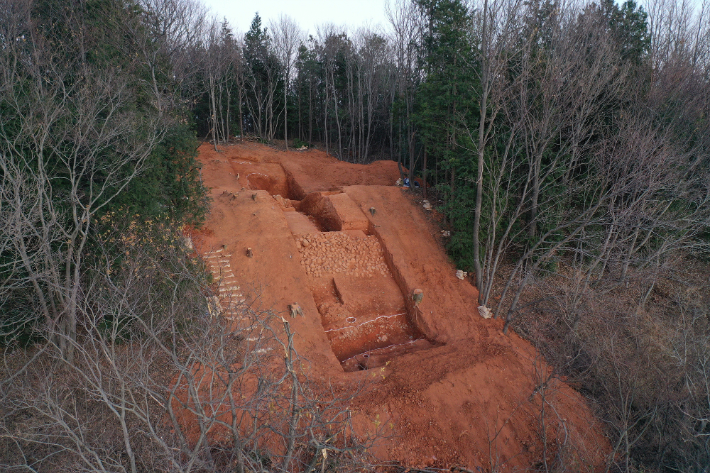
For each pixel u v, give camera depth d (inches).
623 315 845.2
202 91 1696.6
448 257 1027.3
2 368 544.1
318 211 1240.2
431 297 919.0
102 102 651.5
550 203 976.3
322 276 958.4
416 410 641.6
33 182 544.7
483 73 831.7
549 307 888.9
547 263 962.1
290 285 877.8
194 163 896.9
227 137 1850.4
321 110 2190.0
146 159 692.7
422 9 1277.1
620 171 864.9
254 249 928.3
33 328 505.7
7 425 465.1
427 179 1293.1
